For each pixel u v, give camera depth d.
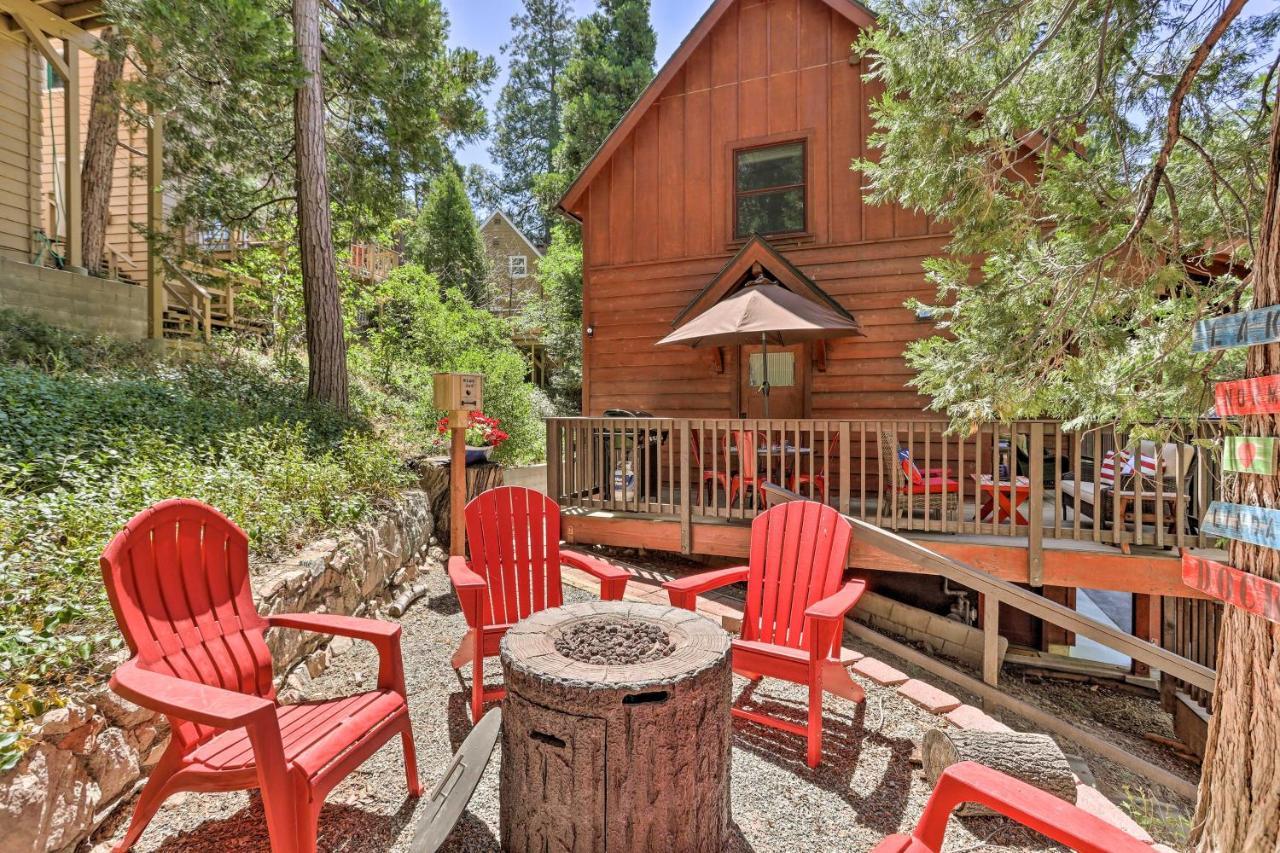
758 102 7.79
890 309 7.19
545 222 28.22
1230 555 1.68
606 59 18.83
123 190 10.88
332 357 6.98
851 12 7.20
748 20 7.84
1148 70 3.60
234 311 10.12
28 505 2.75
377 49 7.59
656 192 8.28
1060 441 4.50
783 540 3.34
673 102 8.20
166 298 9.61
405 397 9.92
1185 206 3.87
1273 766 1.52
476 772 2.05
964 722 3.02
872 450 7.23
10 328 5.81
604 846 1.85
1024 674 5.81
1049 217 4.11
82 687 2.08
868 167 4.22
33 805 1.78
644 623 2.34
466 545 5.44
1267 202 1.62
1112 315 4.12
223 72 6.41
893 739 2.91
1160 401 3.76
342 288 11.05
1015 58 3.85
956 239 4.25
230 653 2.16
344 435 5.58
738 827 2.24
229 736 2.02
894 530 4.94
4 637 2.01
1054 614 3.80
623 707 1.82
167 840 2.04
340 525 4.23
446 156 9.21
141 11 5.75
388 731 2.16
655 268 8.27
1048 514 5.98
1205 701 4.78
